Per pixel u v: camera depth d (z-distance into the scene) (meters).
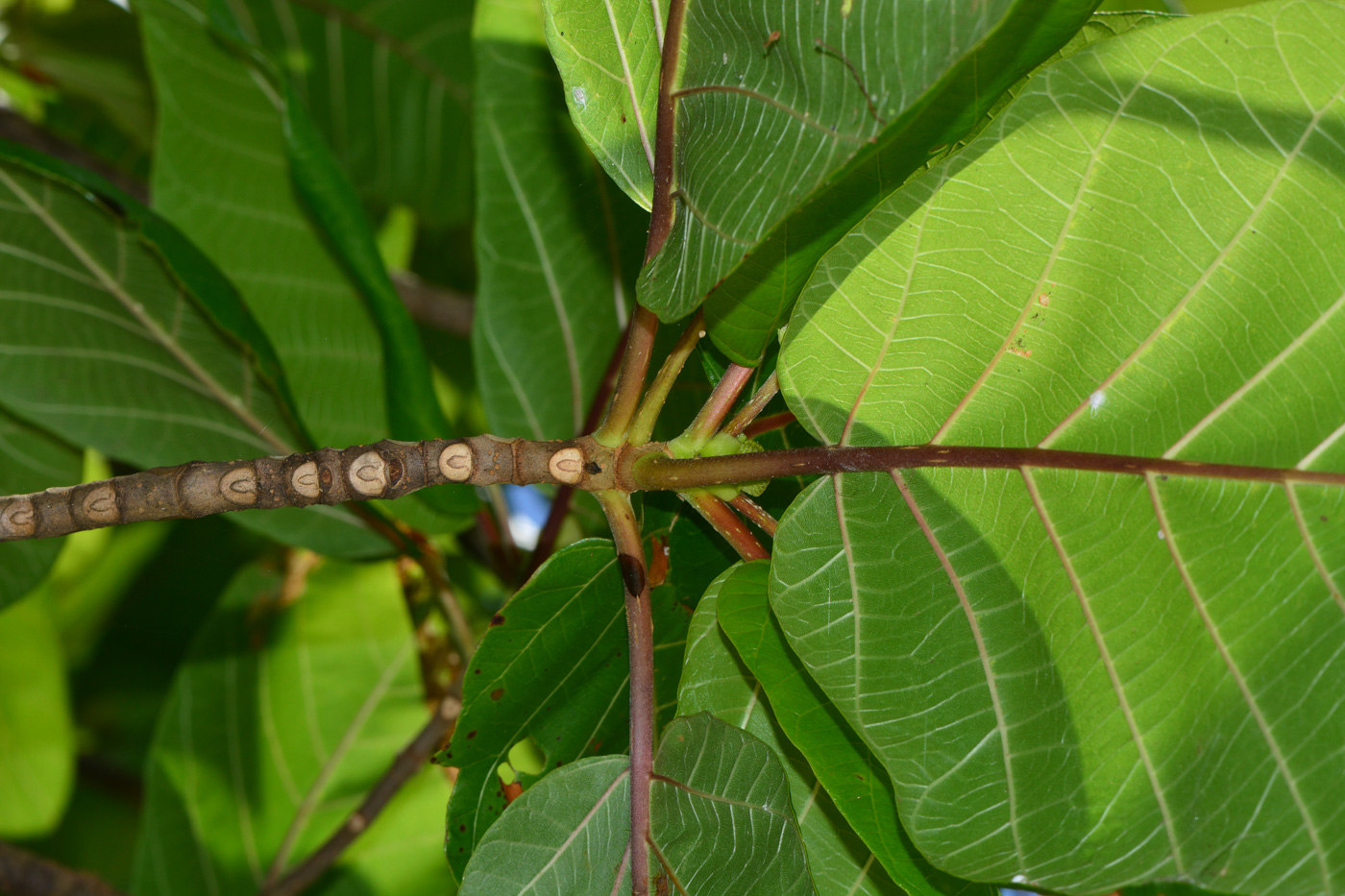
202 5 1.40
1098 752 1.14
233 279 1.43
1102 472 1.14
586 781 1.18
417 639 1.56
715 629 1.20
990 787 1.14
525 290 1.36
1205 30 1.11
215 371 1.39
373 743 1.54
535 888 1.18
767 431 1.23
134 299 1.36
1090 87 1.12
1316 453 1.13
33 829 1.78
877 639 1.15
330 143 1.83
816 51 1.08
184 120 1.43
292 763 1.52
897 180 1.13
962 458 1.15
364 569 1.56
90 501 1.17
